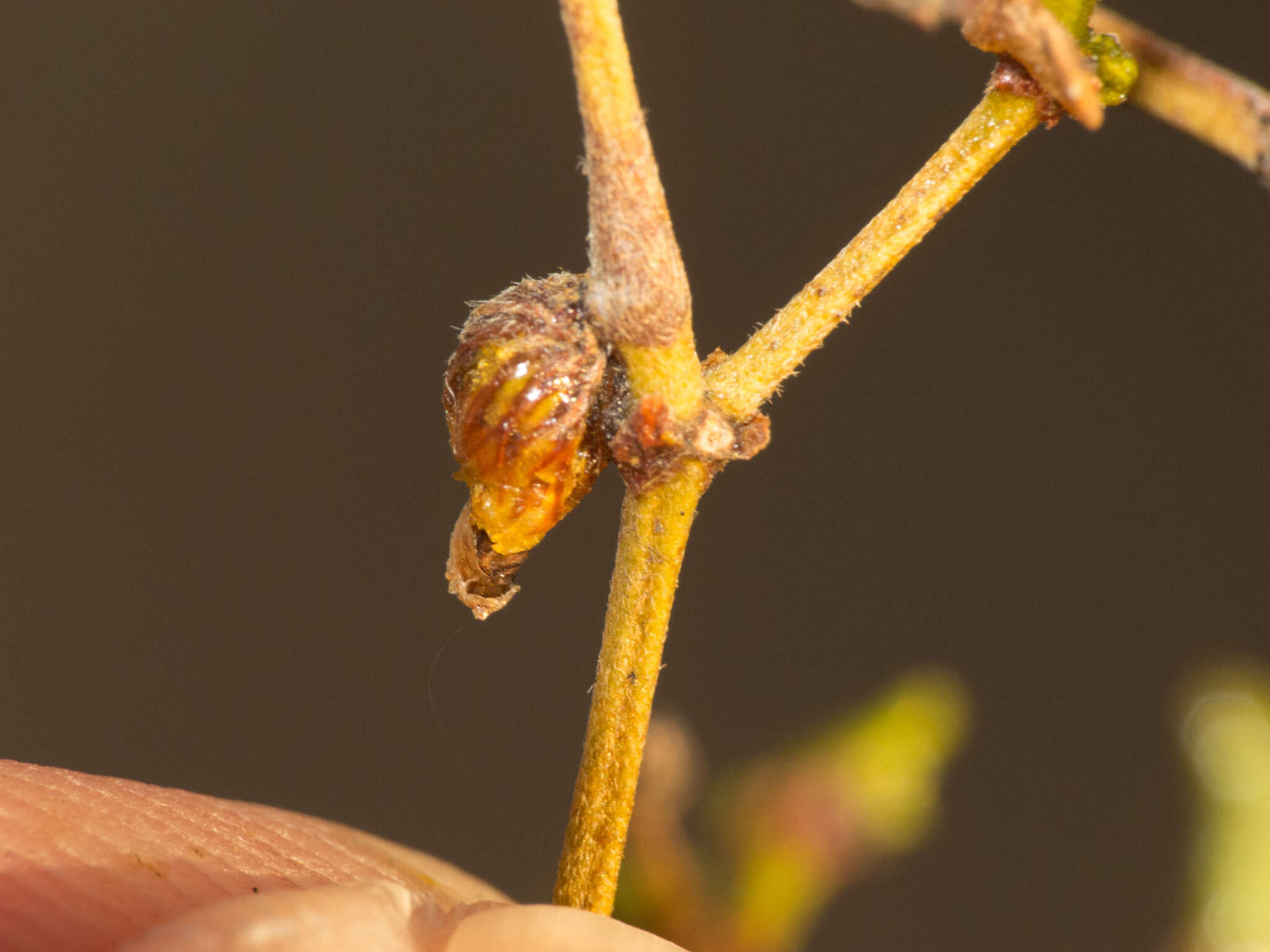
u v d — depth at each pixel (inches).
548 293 2.3
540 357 2.3
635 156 2.2
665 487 2.3
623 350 2.3
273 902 2.2
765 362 2.3
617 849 2.3
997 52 2.2
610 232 2.2
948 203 2.3
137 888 2.3
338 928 2.2
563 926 2.2
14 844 2.3
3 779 2.4
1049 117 2.3
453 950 2.2
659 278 2.2
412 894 2.3
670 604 2.3
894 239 2.3
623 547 2.3
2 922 2.3
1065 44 2.2
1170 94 2.3
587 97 2.2
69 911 2.3
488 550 2.3
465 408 2.3
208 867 2.4
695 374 2.3
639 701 2.3
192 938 2.1
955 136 2.3
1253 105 2.2
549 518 2.3
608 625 2.3
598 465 2.3
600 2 2.2
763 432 2.3
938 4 2.3
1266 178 2.2
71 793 2.4
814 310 2.3
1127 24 2.3
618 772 2.3
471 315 2.3
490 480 2.3
